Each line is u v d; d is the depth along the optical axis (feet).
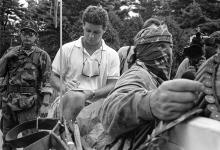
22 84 19.52
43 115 19.52
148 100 5.83
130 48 17.88
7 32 133.39
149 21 11.88
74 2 114.93
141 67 7.55
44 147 9.80
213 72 5.79
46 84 19.53
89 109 9.65
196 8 109.09
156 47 7.58
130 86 6.95
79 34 84.58
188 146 5.26
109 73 15.67
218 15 117.19
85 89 14.07
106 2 119.75
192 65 14.80
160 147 5.99
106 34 65.51
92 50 15.49
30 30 19.40
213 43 15.16
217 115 5.55
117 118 6.39
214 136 4.74
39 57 19.60
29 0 115.03
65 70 15.51
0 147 22.67
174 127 5.65
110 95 6.83
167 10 126.52
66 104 12.42
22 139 10.58
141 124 6.33
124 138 6.89
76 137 9.12
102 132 8.62
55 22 10.45
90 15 14.88
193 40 14.97
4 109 19.95
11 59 19.58
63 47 15.58
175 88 5.42
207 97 5.65
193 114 5.44
